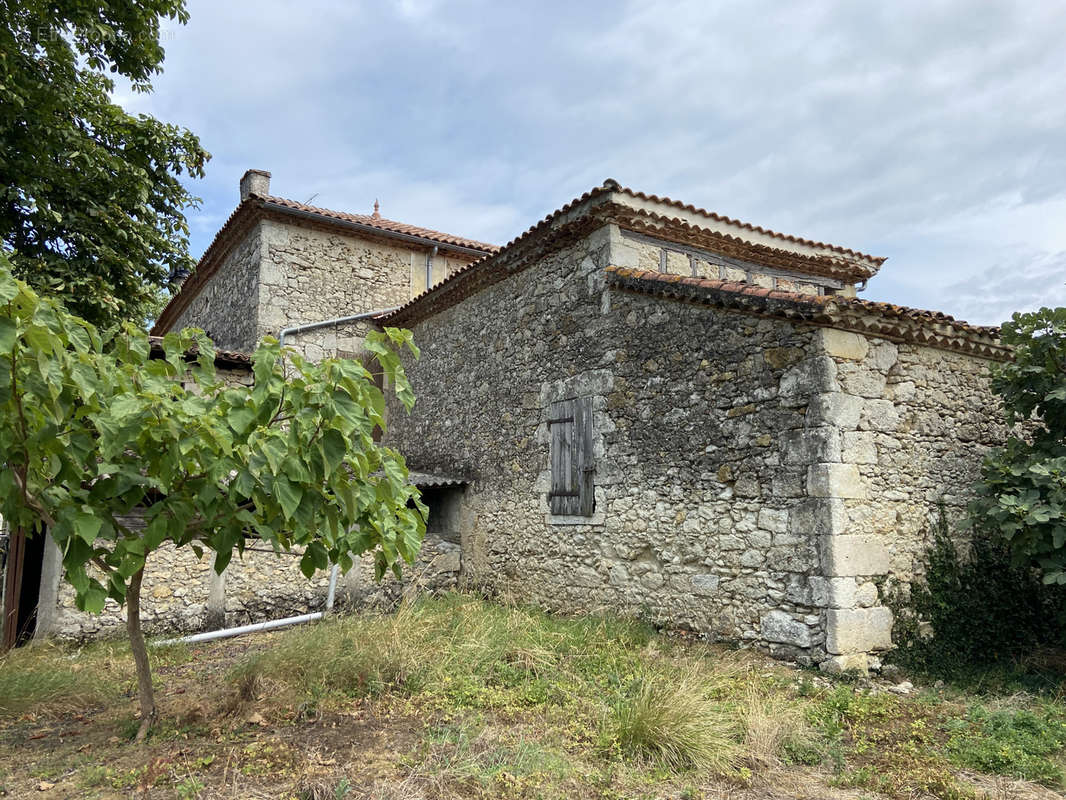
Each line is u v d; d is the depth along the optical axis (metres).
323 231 12.55
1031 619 6.48
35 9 7.33
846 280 10.01
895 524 5.97
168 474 3.46
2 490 3.29
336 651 5.41
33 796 3.46
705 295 6.66
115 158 8.16
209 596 8.34
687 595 6.78
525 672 5.46
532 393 9.12
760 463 6.21
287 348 3.88
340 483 3.92
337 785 3.49
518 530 9.18
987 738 4.25
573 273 8.56
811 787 3.74
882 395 6.09
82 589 3.36
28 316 3.08
